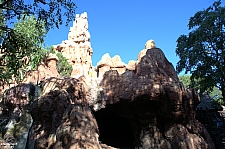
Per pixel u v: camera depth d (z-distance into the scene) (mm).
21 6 8969
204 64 24734
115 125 22422
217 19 23422
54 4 9172
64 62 35375
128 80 15711
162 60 17844
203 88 24531
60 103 11734
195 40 24672
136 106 15875
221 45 23641
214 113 24484
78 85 14695
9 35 8641
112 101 15641
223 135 23250
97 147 9047
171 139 15398
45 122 11773
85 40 50188
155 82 15125
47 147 10242
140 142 16547
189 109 15711
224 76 23109
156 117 16266
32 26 17797
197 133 15945
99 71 22234
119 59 23516
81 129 9234
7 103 16641
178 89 15031
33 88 17000
